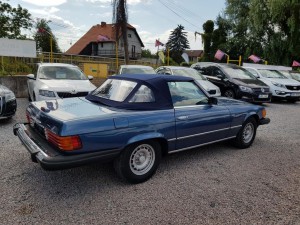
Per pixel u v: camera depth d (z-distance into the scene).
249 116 5.04
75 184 3.47
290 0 20.91
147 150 3.60
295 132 6.65
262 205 3.10
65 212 2.83
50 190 3.29
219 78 11.20
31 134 3.60
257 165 4.34
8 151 4.52
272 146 5.41
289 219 2.84
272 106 11.34
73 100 4.09
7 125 6.19
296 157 4.78
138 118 3.40
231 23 29.69
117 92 3.81
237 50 29.22
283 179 3.82
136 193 3.29
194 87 4.24
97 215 2.80
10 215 2.74
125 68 11.14
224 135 4.68
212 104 4.34
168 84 3.89
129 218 2.76
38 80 7.66
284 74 14.12
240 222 2.76
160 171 3.98
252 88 10.05
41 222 2.64
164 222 2.72
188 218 2.80
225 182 3.66
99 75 20.55
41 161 2.83
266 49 24.38
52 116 3.14
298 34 21.83
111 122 3.17
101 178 3.67
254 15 22.95
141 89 3.67
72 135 2.90
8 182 3.44
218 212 2.93
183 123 3.87
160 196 3.23
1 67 13.52
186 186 3.51
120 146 3.25
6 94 6.21
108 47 44.03
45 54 20.95
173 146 3.87
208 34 35.59
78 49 45.41
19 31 28.45
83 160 2.96
